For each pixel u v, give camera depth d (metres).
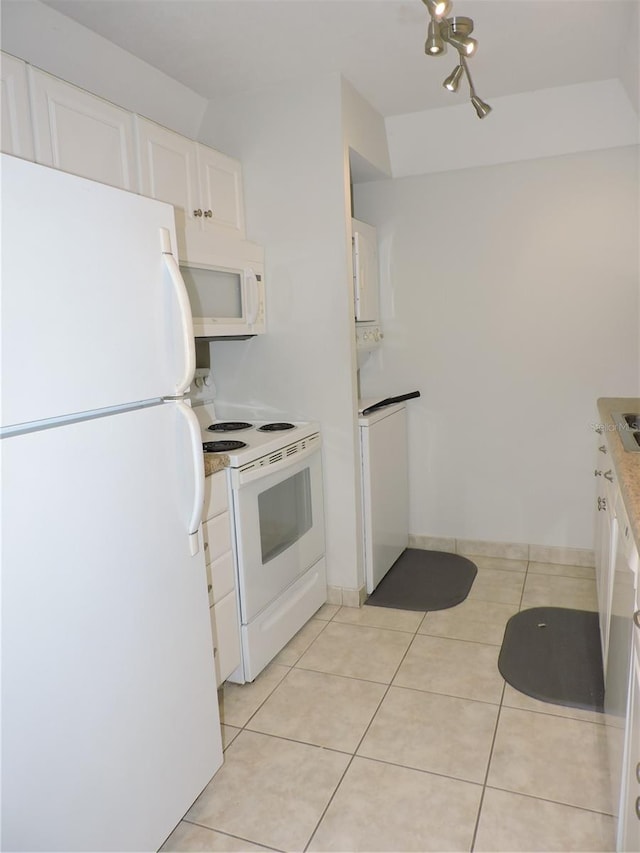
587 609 2.72
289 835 1.59
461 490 3.38
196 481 1.56
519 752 1.85
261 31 2.04
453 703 2.10
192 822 1.64
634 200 2.83
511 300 3.11
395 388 3.42
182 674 1.57
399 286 3.32
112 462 1.30
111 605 1.31
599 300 2.96
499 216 3.06
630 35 2.13
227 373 2.88
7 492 1.06
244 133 2.63
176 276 1.48
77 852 1.24
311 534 2.70
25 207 1.08
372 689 2.20
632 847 1.18
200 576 1.64
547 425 3.15
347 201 2.57
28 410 1.10
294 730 2.00
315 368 2.71
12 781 1.09
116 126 1.95
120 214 1.31
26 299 1.09
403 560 3.36
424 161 3.08
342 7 1.90
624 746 1.31
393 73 2.46
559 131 2.82
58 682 1.18
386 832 1.58
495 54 2.34
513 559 3.32
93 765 1.27
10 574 1.07
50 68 1.95
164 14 1.90
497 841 1.54
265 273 2.71
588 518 3.14
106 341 1.28
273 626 2.38
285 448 2.42
